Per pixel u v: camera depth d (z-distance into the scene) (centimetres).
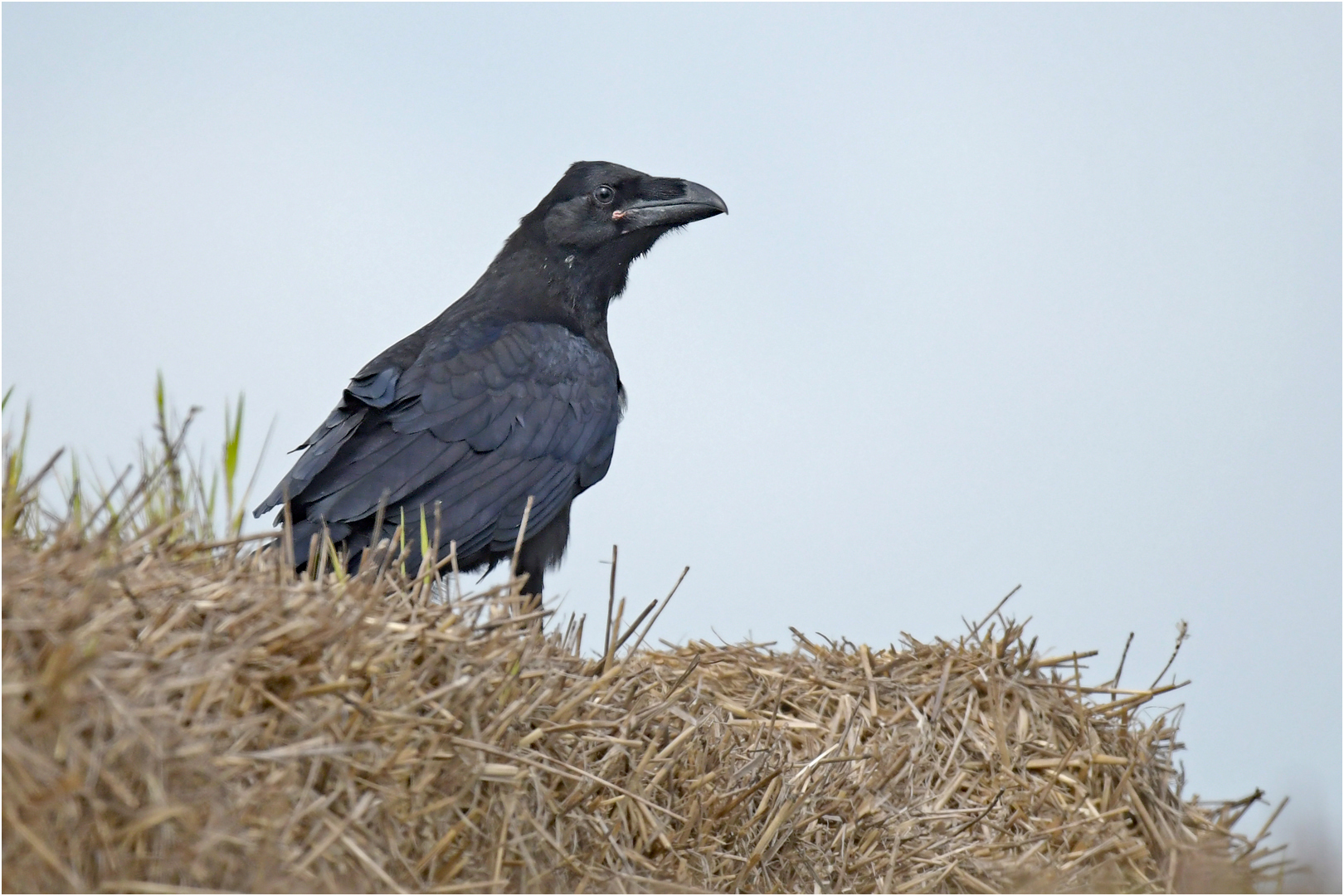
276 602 788
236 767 715
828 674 1277
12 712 654
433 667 844
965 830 1086
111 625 722
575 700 910
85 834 662
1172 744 1199
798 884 1010
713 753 1015
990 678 1212
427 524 1365
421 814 798
